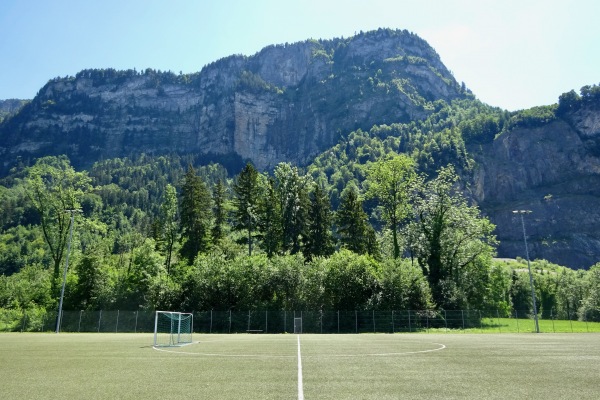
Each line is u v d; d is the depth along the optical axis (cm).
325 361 1627
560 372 1309
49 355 1894
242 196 7031
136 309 6144
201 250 6881
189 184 7081
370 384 1072
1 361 1627
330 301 5516
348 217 7075
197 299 5466
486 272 7206
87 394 945
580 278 11788
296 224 6744
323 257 6003
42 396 926
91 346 2488
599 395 934
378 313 5212
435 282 6175
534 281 11844
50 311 5512
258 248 7712
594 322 7719
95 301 6106
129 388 1018
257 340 3212
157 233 7925
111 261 8844
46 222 6100
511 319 7181
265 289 5475
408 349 2253
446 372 1302
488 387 1032
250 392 964
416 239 6612
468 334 4544
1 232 17438
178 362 1596
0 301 6556
